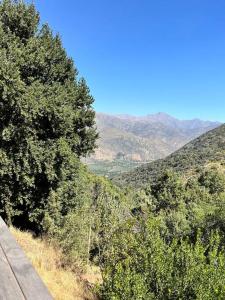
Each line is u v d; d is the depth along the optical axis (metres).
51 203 21.08
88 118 25.97
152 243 8.40
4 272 2.80
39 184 22.05
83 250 16.61
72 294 9.95
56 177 21.11
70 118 21.62
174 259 7.96
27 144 19.84
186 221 53.53
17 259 3.13
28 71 21.27
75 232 16.72
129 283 7.68
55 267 11.85
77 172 24.30
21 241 13.39
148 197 97.19
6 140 19.17
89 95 26.48
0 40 19.72
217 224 37.75
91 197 25.56
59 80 25.02
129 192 107.50
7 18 21.77
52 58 22.73
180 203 80.75
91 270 16.47
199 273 7.39
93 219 18.28
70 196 23.91
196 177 114.31
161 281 7.73
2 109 18.83
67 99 22.86
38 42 21.58
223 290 7.00
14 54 19.53
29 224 23.12
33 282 2.63
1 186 20.23
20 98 18.59
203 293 7.00
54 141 21.66
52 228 17.28
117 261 9.90
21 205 22.67
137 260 8.52
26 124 19.88
